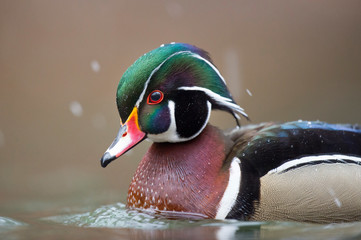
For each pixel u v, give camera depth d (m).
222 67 18.81
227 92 7.96
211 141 7.88
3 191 11.80
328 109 16.64
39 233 7.07
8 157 14.71
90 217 8.08
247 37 19.86
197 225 7.10
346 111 16.39
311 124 8.11
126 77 7.66
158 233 6.81
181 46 7.77
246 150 7.67
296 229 6.85
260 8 20.48
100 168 14.01
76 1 19.64
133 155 14.91
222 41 19.59
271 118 16.47
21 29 19.25
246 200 7.32
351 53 19.55
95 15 19.58
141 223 7.34
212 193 7.46
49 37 19.28
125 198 10.80
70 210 9.36
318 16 20.52
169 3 19.88
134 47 19.20
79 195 11.27
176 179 7.66
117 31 19.41
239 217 7.32
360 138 7.99
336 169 7.52
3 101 17.61
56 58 18.94
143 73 7.57
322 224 7.25
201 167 7.66
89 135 16.02
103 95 18.11
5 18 19.31
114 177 13.21
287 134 7.82
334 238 6.36
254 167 7.48
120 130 7.74
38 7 19.53
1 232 7.14
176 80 7.62
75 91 18.20
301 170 7.47
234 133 8.55
